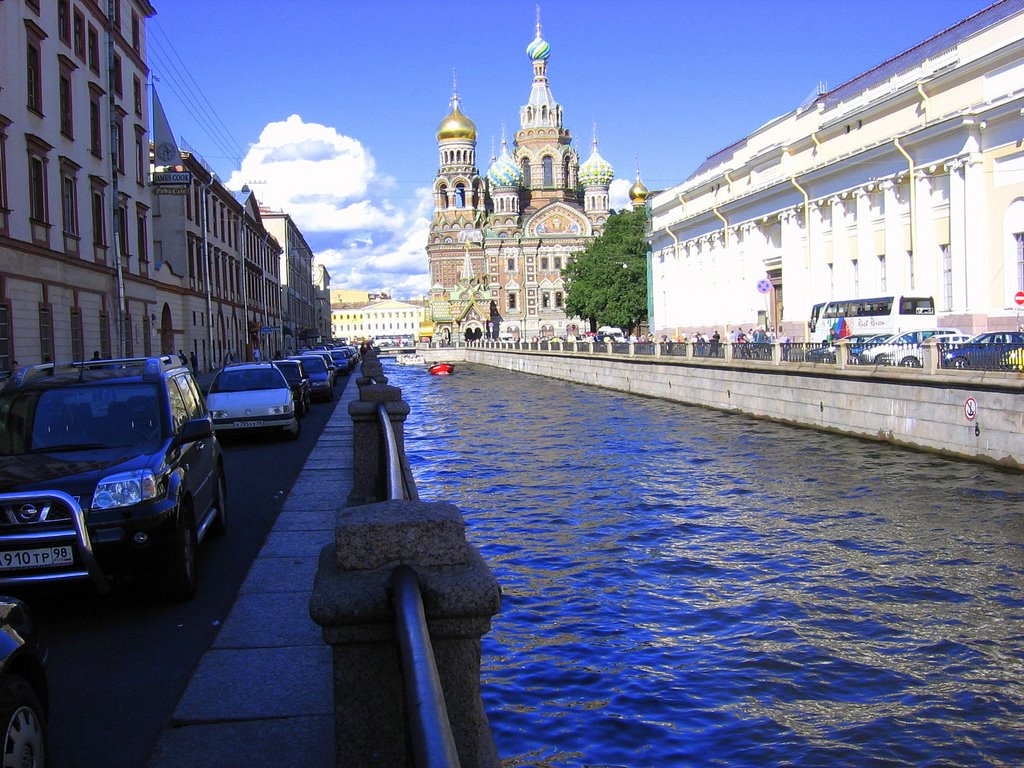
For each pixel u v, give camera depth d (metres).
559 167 144.12
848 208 43.34
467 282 134.50
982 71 33.09
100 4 36.25
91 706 5.97
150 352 42.44
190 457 9.35
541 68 145.12
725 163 58.41
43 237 29.94
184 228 52.19
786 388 30.83
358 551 3.46
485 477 21.44
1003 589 11.66
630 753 7.49
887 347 24.98
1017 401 19.81
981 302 33.28
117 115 38.12
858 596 11.52
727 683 8.86
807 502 17.42
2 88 26.83
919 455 22.73
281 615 7.79
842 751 7.45
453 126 146.00
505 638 10.26
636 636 10.25
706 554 13.83
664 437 28.33
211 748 5.28
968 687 8.67
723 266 58.38
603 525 15.98
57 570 7.46
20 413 8.91
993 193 32.91
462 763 3.36
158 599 8.41
